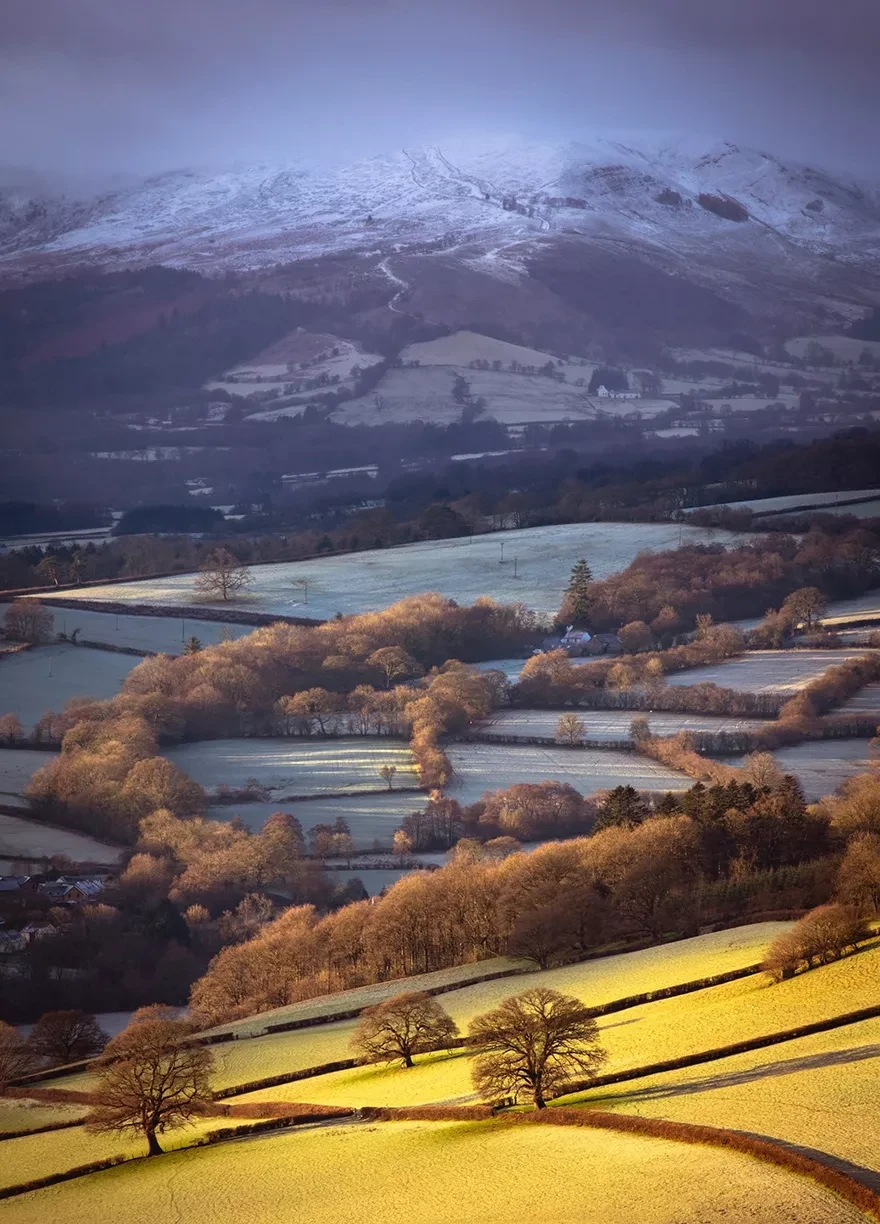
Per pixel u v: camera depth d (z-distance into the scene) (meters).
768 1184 136.62
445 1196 147.00
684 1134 153.88
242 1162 174.12
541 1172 149.88
